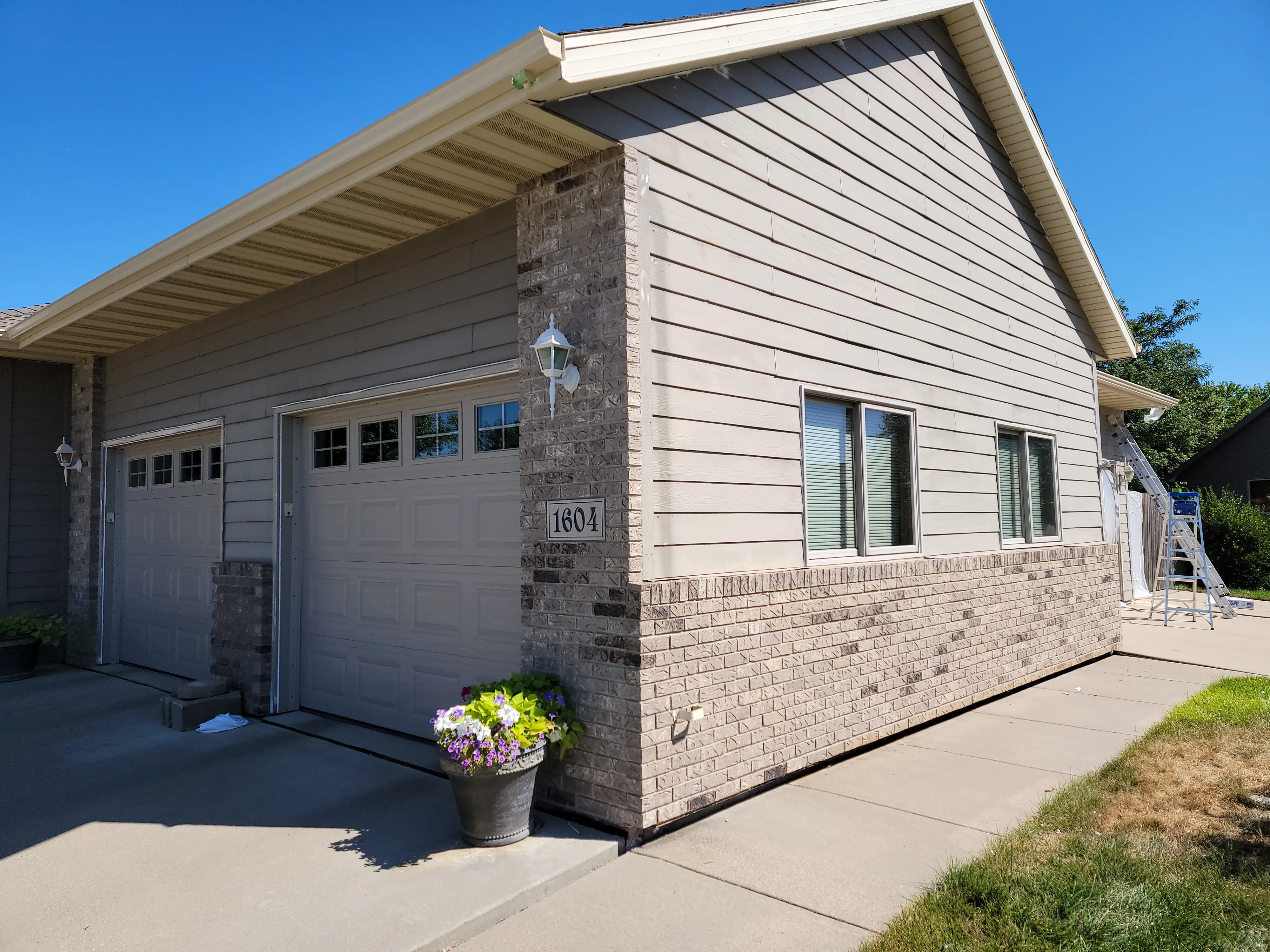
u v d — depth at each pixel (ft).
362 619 20.99
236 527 24.06
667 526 14.38
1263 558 58.49
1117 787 15.72
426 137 13.96
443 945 10.30
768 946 10.23
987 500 25.23
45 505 31.86
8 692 25.76
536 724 13.10
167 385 27.43
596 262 14.32
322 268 21.12
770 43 16.69
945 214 24.25
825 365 18.70
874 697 19.20
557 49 11.63
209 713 21.24
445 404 19.06
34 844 13.56
